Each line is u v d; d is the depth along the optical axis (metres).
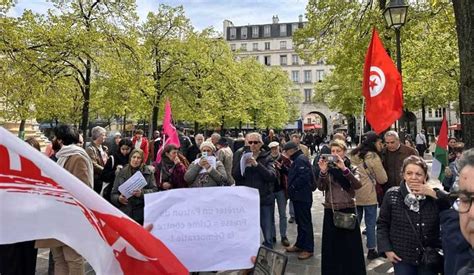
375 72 5.88
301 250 6.49
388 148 6.46
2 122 16.08
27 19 14.27
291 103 60.81
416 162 3.37
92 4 16.98
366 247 6.93
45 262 6.02
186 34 25.30
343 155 5.09
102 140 7.65
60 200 1.68
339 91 34.28
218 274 5.01
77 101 21.41
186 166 7.17
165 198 3.07
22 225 1.64
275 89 46.44
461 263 2.24
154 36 24.41
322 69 81.31
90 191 1.63
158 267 1.71
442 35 16.11
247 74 37.22
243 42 87.00
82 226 1.70
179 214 3.05
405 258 3.32
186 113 28.17
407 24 12.30
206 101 26.17
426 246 3.29
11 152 1.58
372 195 6.22
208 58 27.00
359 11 13.74
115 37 16.94
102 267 1.70
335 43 14.76
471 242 1.74
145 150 9.94
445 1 10.66
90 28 15.89
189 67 25.75
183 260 3.02
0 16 12.83
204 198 3.08
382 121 5.80
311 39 15.38
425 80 21.20
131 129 18.48
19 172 1.60
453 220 2.38
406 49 16.02
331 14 14.31
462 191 1.76
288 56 83.88
